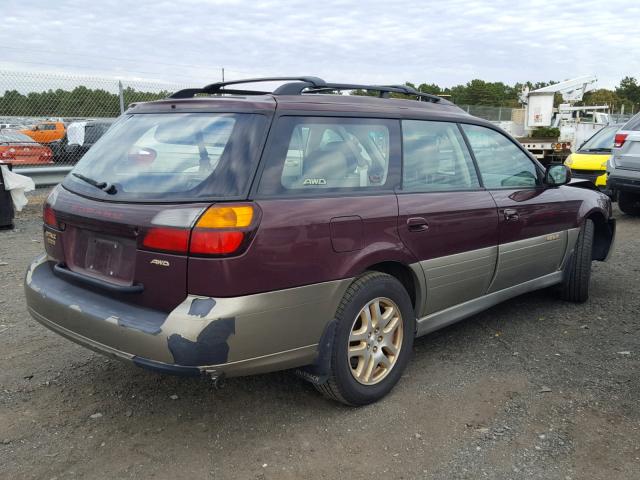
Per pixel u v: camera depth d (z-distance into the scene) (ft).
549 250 15.37
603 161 36.68
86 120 41.04
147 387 11.75
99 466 9.12
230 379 12.12
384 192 11.03
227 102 10.00
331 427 10.32
